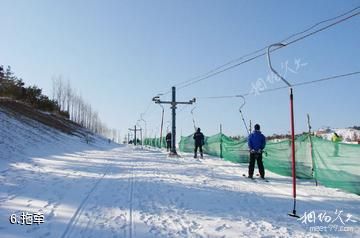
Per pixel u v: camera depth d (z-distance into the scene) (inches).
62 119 2294.5
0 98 1621.6
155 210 322.7
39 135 1182.9
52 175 528.1
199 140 905.5
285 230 269.4
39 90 2329.0
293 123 330.0
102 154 1130.7
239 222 289.3
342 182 410.3
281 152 545.6
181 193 403.5
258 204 352.2
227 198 379.2
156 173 585.3
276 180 498.3
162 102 1029.2
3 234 242.8
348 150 400.2
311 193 401.4
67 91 2970.0
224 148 842.8
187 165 721.0
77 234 249.4
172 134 1027.3
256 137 513.3
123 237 244.8
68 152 1082.1
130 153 1244.5
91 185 450.3
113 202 351.9
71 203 342.3
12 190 390.9
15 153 758.5
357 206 342.0
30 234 246.4
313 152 465.4
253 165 519.2
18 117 1293.1
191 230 265.4
